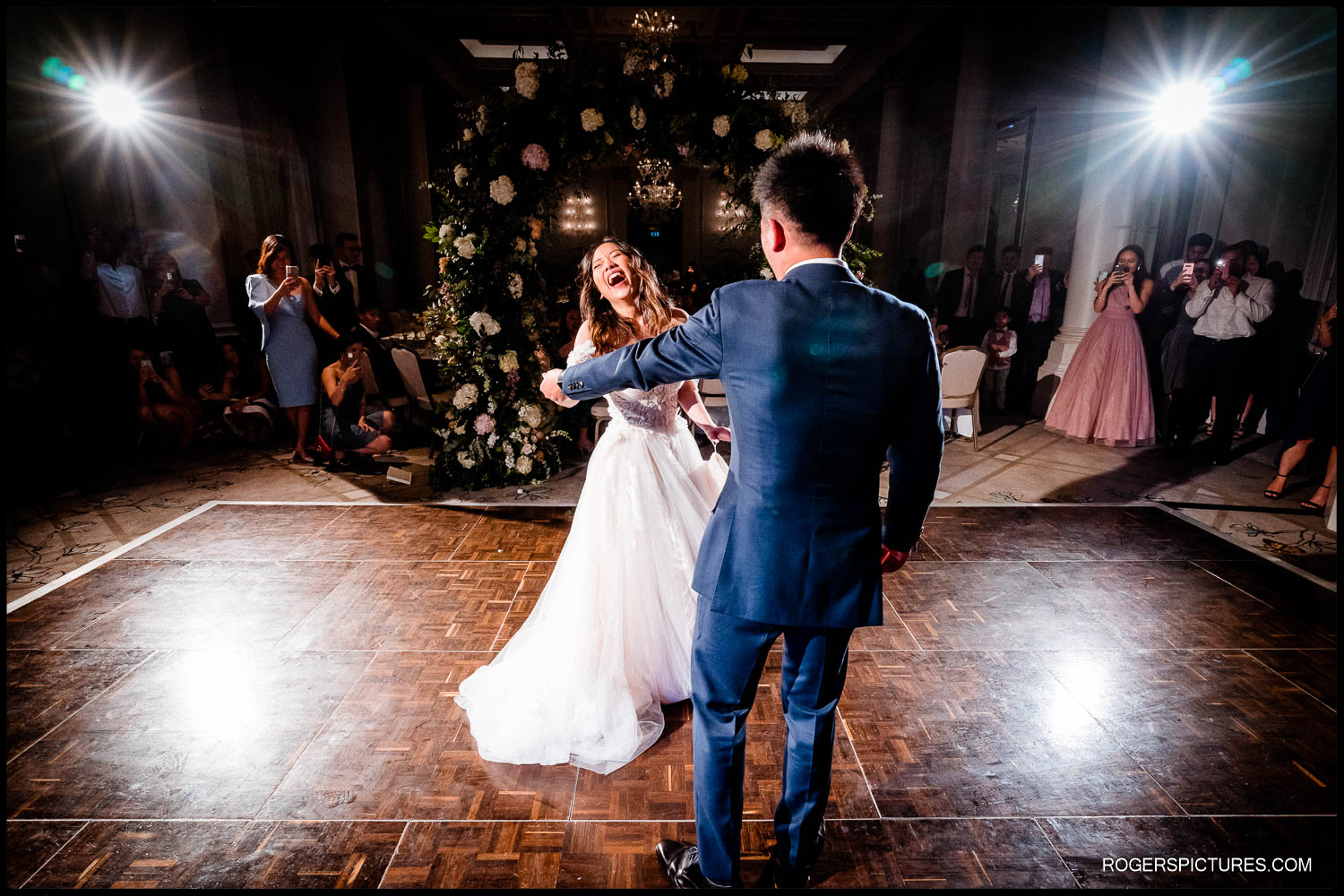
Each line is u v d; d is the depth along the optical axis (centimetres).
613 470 228
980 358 571
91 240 590
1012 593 327
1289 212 595
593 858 177
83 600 315
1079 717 236
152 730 226
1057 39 801
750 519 133
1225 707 241
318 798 196
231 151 788
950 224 888
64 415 570
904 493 136
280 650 275
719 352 129
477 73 1273
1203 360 542
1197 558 367
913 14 914
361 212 1080
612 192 1650
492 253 454
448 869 173
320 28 877
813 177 128
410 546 380
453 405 475
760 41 1032
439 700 243
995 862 176
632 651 227
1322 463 451
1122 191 636
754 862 177
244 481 502
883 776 207
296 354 527
